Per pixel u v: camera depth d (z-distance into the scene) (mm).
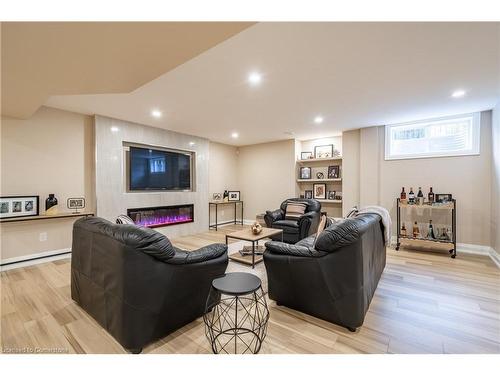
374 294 2395
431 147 4254
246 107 3529
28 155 3268
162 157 4906
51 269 3059
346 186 5059
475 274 2928
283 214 5180
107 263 1672
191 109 3604
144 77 1901
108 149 3988
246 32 1771
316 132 5188
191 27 1274
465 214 3908
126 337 1540
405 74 2475
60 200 3553
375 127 4641
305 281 1955
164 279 1612
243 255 3582
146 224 4613
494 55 2096
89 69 1764
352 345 1639
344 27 1715
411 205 3928
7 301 2232
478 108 3607
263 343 1660
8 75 1865
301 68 2342
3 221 2877
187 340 1694
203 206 5707
